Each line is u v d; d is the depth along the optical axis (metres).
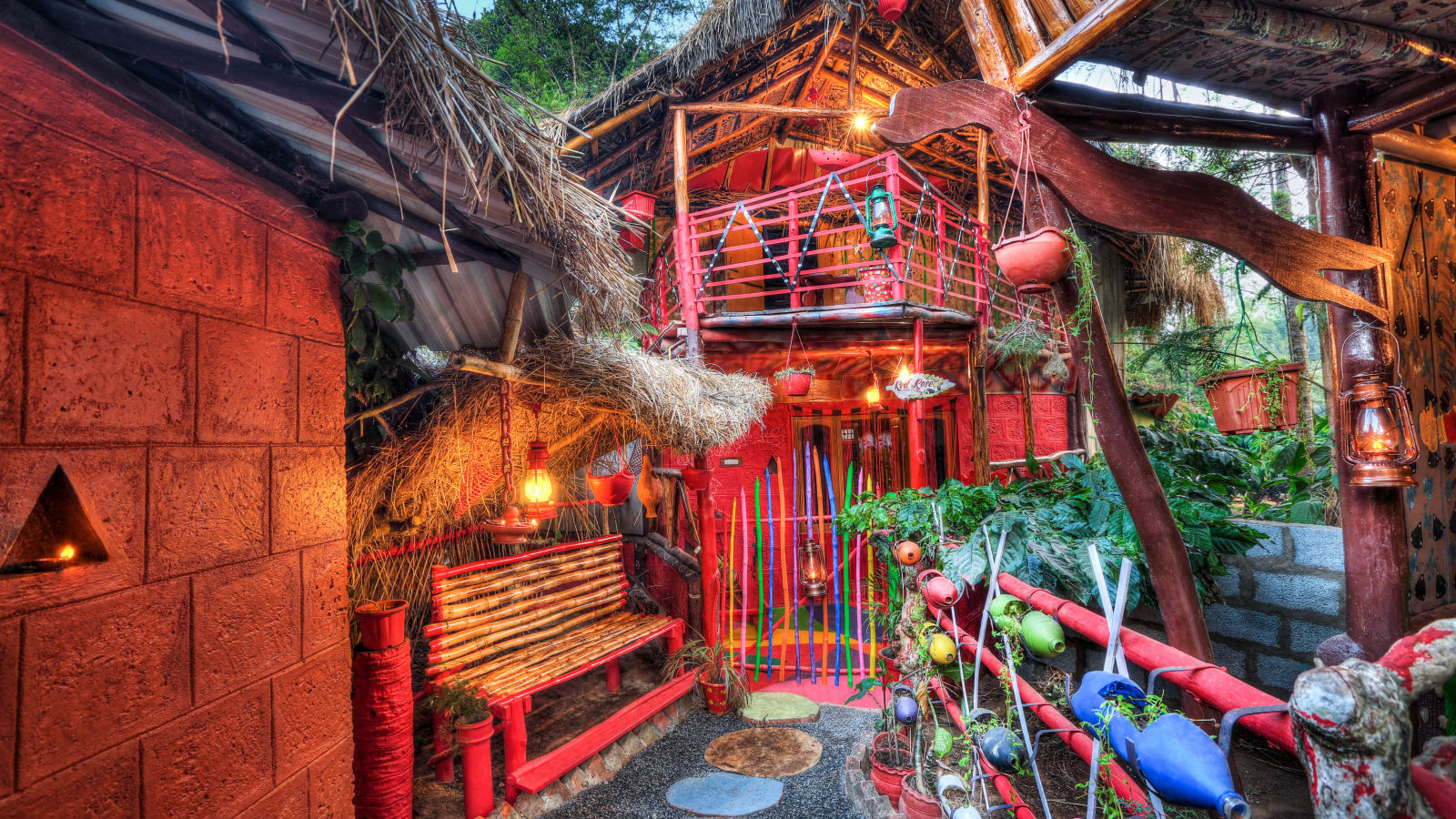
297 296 2.03
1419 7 1.65
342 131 1.85
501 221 2.41
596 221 2.50
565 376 3.38
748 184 7.88
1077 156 1.81
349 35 1.51
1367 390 2.13
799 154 7.62
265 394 1.89
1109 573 2.54
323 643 2.10
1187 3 1.56
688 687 4.43
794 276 5.14
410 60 1.58
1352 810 0.79
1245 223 1.88
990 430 6.70
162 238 1.56
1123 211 1.80
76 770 1.31
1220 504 3.46
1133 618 3.22
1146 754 1.10
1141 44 1.91
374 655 2.73
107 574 1.39
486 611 3.70
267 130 1.94
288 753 1.92
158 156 1.56
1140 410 6.45
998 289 7.55
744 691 4.50
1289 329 4.95
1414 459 2.06
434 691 3.39
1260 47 1.93
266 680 1.84
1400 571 2.13
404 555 3.85
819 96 7.44
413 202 2.35
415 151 1.95
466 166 1.69
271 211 1.93
